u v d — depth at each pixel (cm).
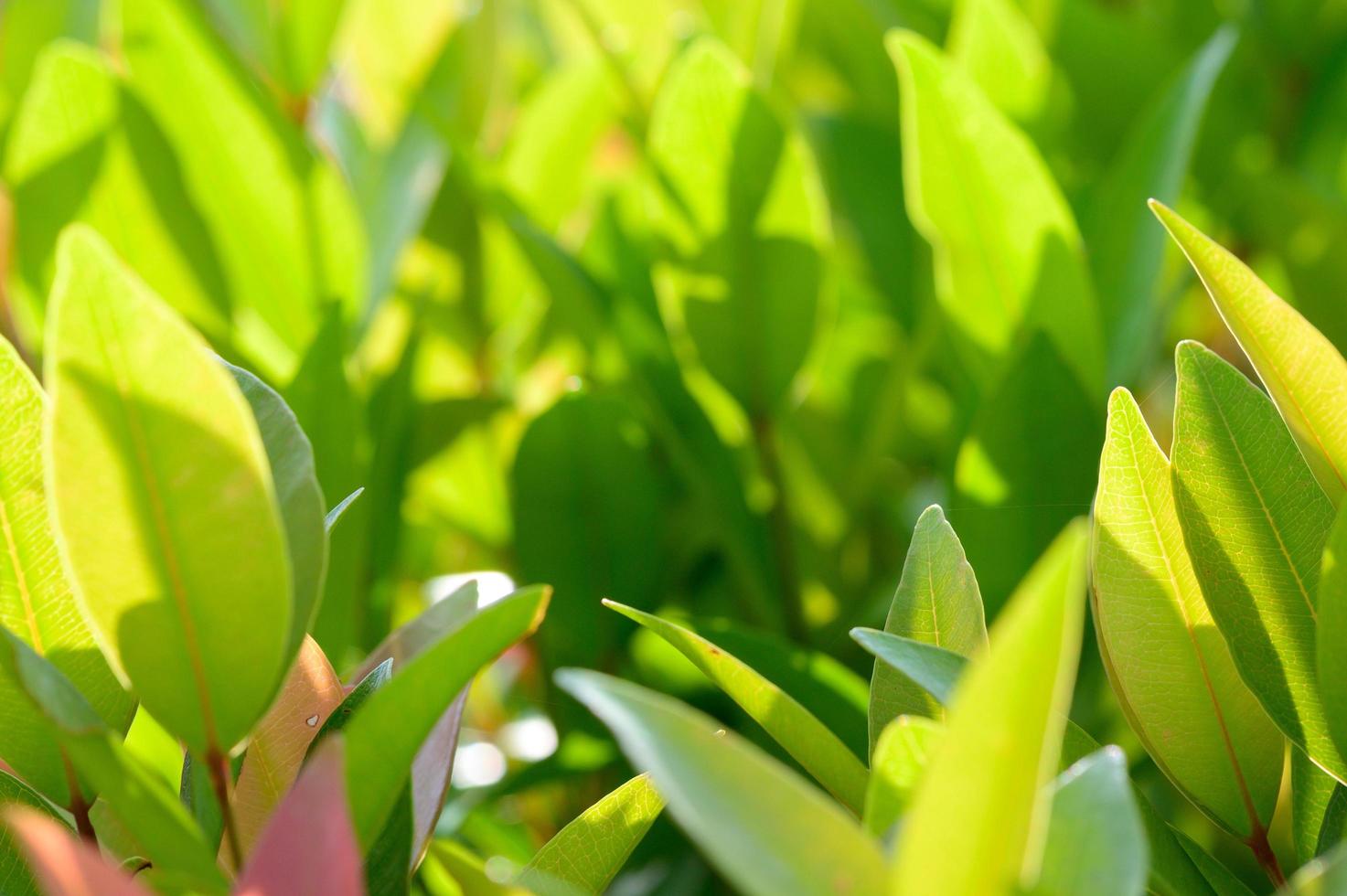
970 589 36
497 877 36
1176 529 36
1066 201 60
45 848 31
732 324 55
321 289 60
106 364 33
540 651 56
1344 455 36
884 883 31
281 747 36
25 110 54
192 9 57
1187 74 52
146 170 56
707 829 31
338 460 47
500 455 63
